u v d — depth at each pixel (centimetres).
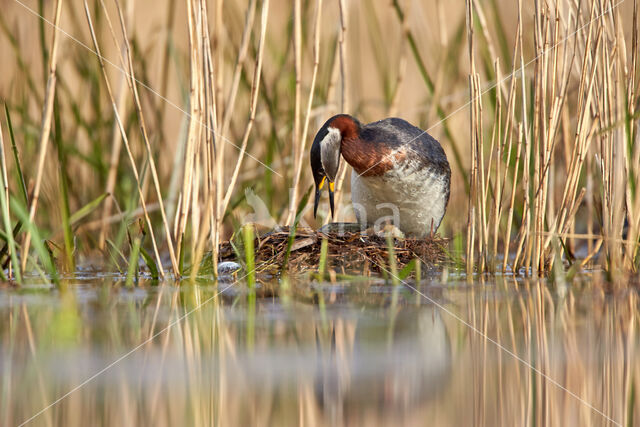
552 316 838
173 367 643
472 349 700
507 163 1162
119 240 1191
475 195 1140
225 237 1466
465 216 1638
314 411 535
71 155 1455
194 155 1120
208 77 1066
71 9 1421
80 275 1166
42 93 1495
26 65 1399
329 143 1238
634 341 733
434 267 1198
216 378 611
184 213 1112
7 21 1453
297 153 1227
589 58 1124
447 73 1683
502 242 1484
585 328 782
